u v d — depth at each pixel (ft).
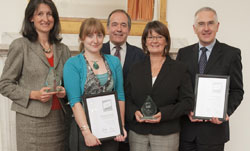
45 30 6.01
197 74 6.40
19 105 5.82
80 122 5.54
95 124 5.60
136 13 9.62
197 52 6.80
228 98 6.57
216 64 6.48
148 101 6.06
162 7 9.80
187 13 10.19
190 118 6.43
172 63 6.35
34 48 5.89
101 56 6.09
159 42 6.28
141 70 6.43
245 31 10.52
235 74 6.43
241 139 10.91
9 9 8.88
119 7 9.52
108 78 5.83
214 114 6.24
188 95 6.21
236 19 10.44
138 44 9.64
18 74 5.81
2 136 8.54
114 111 5.71
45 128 5.92
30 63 5.77
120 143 7.72
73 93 5.66
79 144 5.70
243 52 10.59
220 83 6.26
